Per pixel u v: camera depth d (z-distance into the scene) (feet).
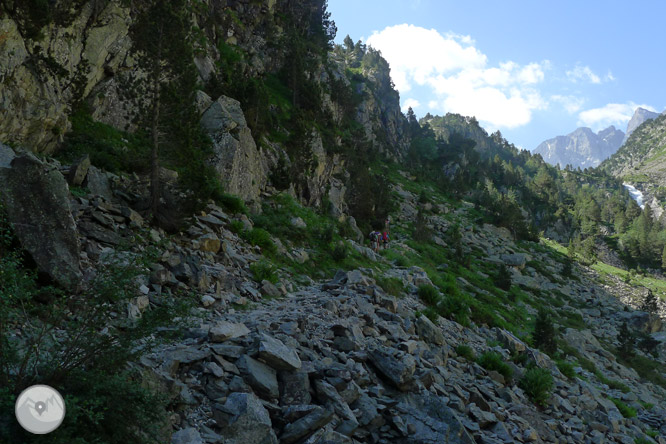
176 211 48.37
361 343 38.29
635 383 122.42
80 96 59.00
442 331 59.00
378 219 194.18
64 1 55.98
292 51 252.42
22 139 46.68
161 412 17.11
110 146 57.98
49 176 26.91
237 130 84.89
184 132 51.78
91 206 40.52
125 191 48.65
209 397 23.06
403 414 28.99
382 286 67.67
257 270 51.70
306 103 234.58
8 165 27.02
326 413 23.97
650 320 222.28
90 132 59.62
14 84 45.37
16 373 15.03
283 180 105.81
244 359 26.32
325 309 44.01
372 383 32.42
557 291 242.17
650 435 65.46
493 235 324.39
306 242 79.10
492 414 36.06
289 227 81.97
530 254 320.09
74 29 60.85
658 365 164.04
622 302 278.87
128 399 15.90
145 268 19.65
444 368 41.78
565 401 52.90
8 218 24.66
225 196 70.08
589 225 631.15
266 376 26.04
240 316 37.50
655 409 83.66
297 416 23.73
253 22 234.99
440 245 227.61
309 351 31.68
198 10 151.64
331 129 234.17
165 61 51.34
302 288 56.54
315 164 140.26
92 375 15.67
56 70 50.96
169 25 49.37
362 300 51.19
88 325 17.30
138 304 29.60
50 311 16.99
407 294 73.87
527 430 36.96
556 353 104.73
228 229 61.72
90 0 64.28
